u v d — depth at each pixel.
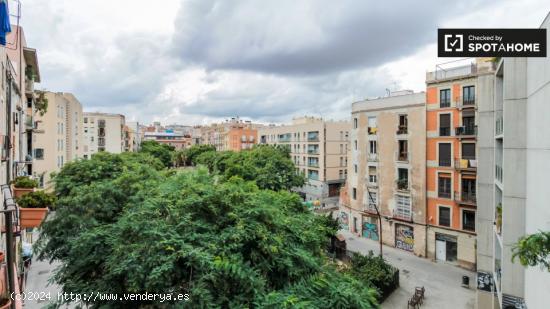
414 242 25.78
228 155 42.03
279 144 60.72
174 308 5.80
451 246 23.69
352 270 17.72
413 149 25.97
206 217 7.79
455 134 23.31
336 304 6.03
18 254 14.31
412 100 26.16
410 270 22.19
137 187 11.11
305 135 54.09
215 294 6.26
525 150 9.73
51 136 32.91
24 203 7.77
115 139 69.94
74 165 16.78
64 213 9.95
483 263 14.12
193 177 10.46
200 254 6.11
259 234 7.18
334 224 22.67
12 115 12.87
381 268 18.73
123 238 7.18
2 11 6.23
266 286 6.65
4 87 9.12
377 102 28.97
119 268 6.31
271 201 9.87
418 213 25.52
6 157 9.67
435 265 23.27
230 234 7.05
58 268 9.19
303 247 8.44
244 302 6.18
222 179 11.66
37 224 7.87
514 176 9.95
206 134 118.62
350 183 32.12
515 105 9.91
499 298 11.13
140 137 120.19
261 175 27.09
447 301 17.38
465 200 22.62
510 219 10.05
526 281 9.47
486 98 14.05
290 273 7.05
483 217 14.12
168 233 6.64
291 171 33.59
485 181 14.13
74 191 11.30
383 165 28.34
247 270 6.33
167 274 6.01
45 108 25.89
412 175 25.98
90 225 9.50
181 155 90.69
